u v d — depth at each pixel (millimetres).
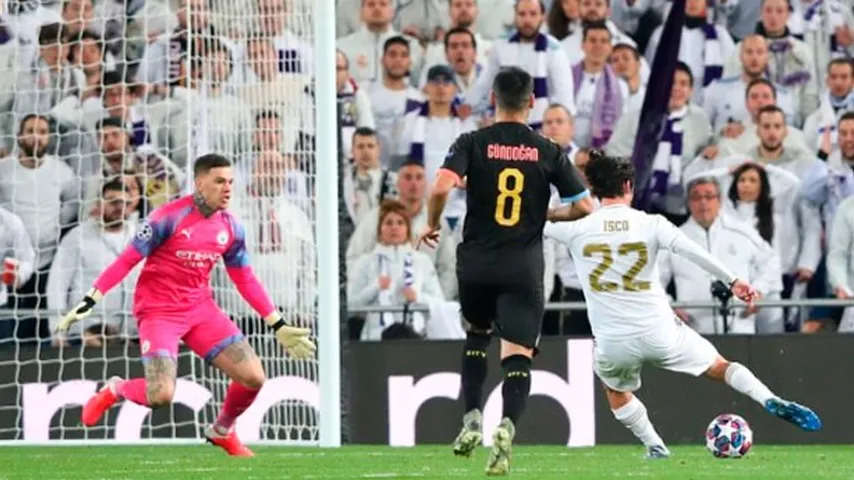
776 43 47094
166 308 31719
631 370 30641
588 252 29703
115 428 41219
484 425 40156
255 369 32531
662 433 40000
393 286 44219
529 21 47125
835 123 46344
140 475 27141
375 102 47312
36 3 47656
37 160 46125
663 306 29812
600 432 39875
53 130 46406
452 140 47094
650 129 46406
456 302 43812
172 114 45594
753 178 44719
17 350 41906
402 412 40406
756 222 44656
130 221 45344
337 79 46844
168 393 31516
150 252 31266
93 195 45844
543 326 43875
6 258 45000
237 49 44312
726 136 46375
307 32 43781
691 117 46438
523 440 40031
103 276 30672
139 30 46750
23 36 47406
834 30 47500
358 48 47844
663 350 29703
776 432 39812
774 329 43656
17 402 41781
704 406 39969
